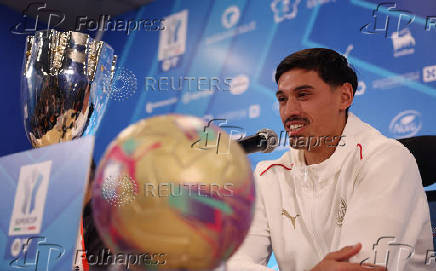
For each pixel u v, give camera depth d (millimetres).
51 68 763
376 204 977
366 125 1234
